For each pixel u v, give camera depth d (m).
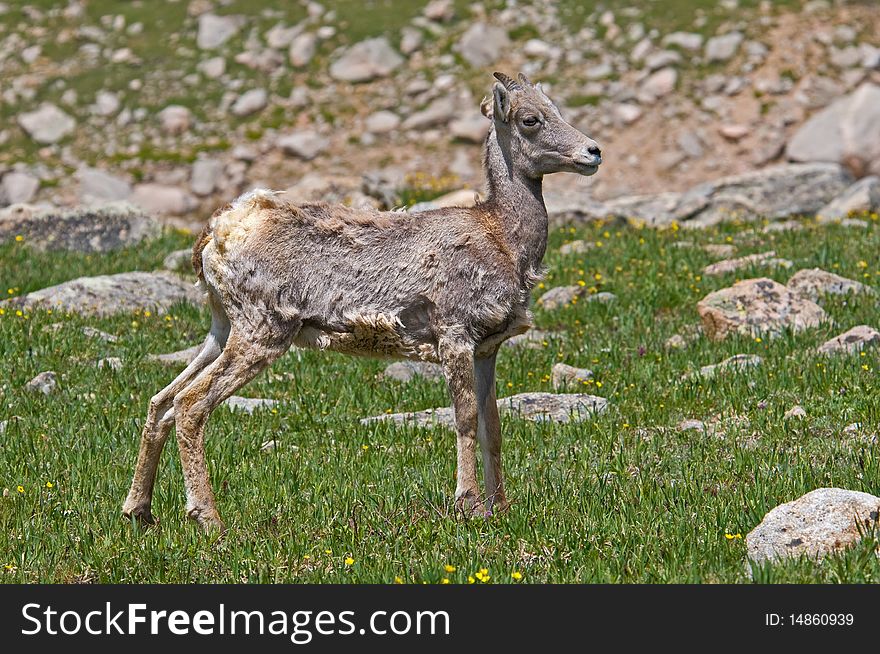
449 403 37.66
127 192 96.69
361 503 28.27
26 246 60.62
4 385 38.22
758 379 37.81
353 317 26.77
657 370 40.06
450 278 26.73
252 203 26.73
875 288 47.66
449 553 25.23
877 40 105.06
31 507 27.98
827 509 24.22
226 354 26.58
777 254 55.44
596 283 51.84
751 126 97.94
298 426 35.41
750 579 23.17
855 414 34.16
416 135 101.38
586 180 28.97
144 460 27.05
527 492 28.75
